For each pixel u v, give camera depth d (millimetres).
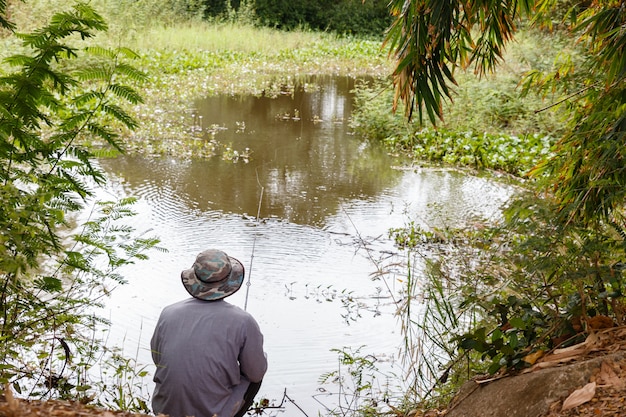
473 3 4160
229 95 16500
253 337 3426
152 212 8320
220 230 7938
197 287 3445
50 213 3648
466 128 12898
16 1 14094
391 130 13195
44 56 3736
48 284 3789
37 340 4105
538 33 14789
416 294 6312
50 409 2650
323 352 5320
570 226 3486
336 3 32156
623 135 3518
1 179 3688
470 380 3441
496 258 5145
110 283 6164
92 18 3854
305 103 16281
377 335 5633
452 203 9328
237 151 11578
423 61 4098
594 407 2602
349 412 4418
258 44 23953
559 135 11727
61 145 3943
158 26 22203
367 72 22266
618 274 3375
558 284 3518
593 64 4410
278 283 6633
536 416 2713
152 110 13891
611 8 4184
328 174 10602
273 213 8680
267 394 4691
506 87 13883
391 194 9719
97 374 4523
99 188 8914
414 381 4516
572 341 3301
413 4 3857
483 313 4926
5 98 3631
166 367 3324
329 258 7305
